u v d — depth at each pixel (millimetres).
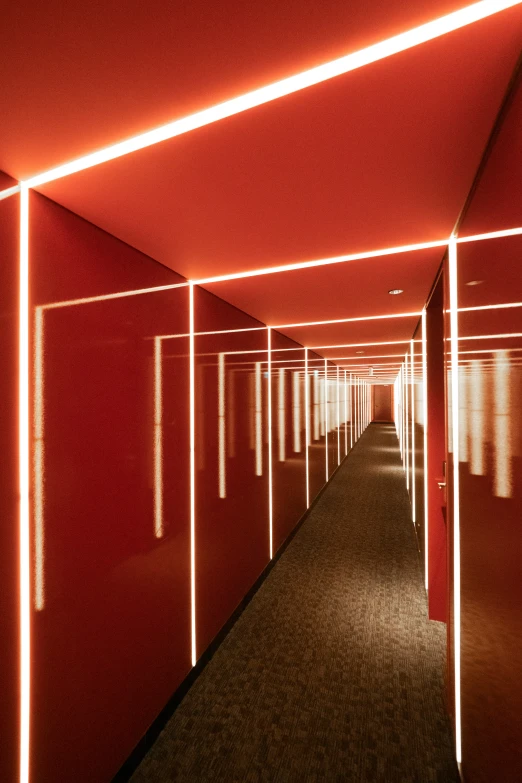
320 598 3510
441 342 3381
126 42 860
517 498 958
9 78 952
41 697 1452
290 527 4973
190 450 2555
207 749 2006
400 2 770
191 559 2537
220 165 1327
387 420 25828
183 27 826
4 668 1326
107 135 1171
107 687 1774
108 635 1790
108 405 1820
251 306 3332
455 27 817
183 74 950
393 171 1360
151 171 1362
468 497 1534
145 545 2068
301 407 5730
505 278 1027
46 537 1486
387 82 961
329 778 1847
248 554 3521
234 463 3266
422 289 2869
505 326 1034
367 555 4465
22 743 1375
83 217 1696
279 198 1554
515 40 836
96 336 1756
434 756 1942
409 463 6660
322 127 1131
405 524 5547
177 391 2414
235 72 943
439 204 1598
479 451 1353
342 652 2756
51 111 1068
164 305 2297
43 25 817
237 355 3379
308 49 880
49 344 1516
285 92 997
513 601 1000
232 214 1681
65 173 1367
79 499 1644
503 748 1106
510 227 981
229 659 2699
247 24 821
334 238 1940
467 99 1014
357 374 13883
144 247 2027
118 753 1821
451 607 1993
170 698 2246
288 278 2568
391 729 2105
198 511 2641
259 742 2041
